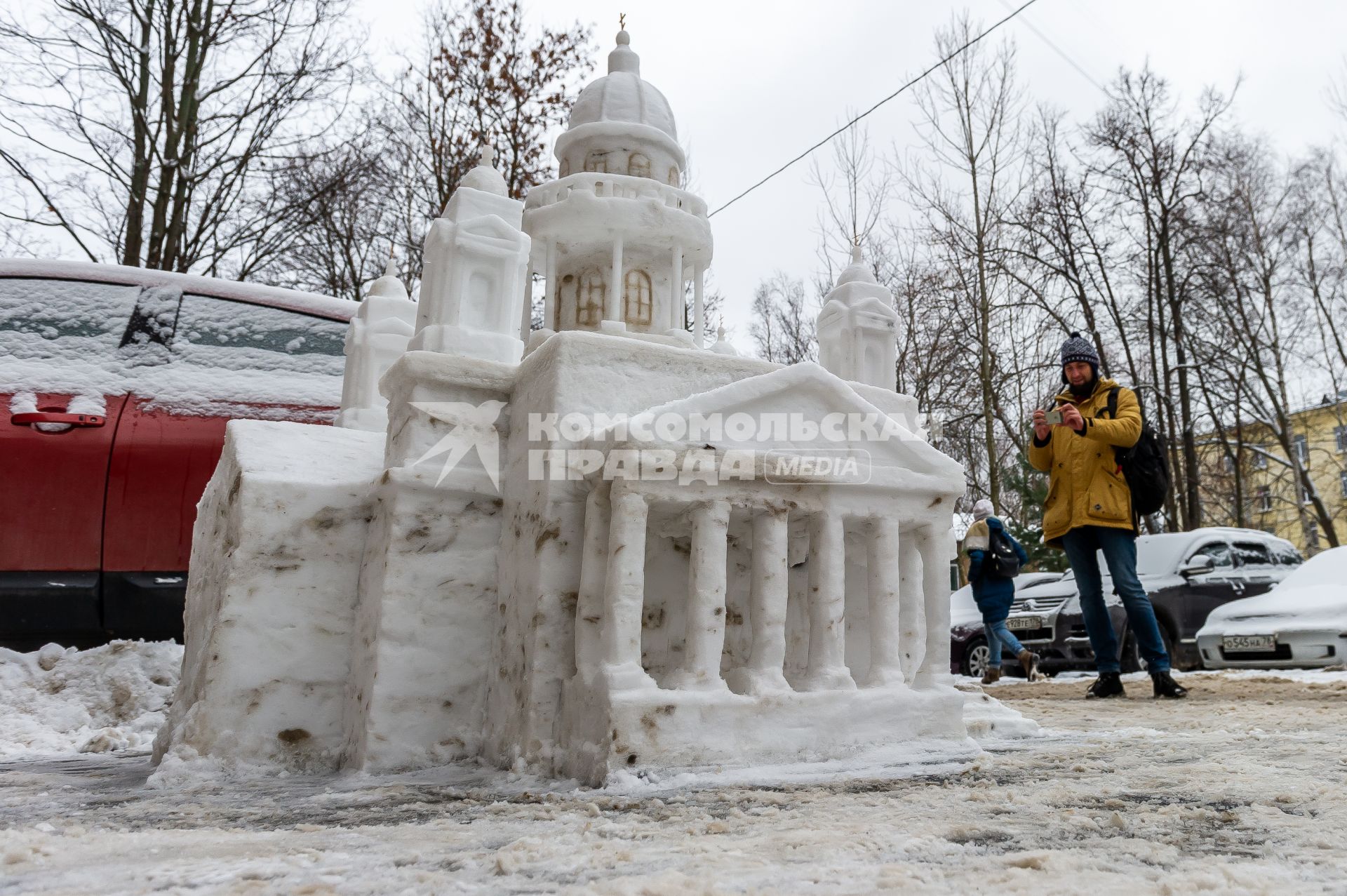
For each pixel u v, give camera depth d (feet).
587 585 12.36
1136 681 30.22
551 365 13.65
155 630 19.83
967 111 69.72
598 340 13.78
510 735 12.78
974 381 78.79
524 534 13.50
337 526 14.66
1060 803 8.82
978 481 81.97
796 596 14.53
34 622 18.94
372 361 21.21
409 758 13.10
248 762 13.28
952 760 12.12
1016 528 65.57
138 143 51.13
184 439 20.44
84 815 9.46
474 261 16.49
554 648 12.48
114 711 18.30
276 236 58.39
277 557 14.16
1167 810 8.13
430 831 8.13
